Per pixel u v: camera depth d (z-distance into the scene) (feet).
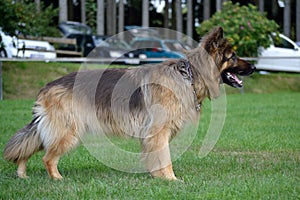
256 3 105.09
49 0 103.86
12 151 26.86
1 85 67.77
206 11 101.60
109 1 100.68
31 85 73.15
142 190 23.45
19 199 21.90
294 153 33.94
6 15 73.26
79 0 110.22
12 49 76.18
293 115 54.60
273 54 90.48
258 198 21.90
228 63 28.63
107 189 23.44
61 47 85.81
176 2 98.37
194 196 22.18
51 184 24.77
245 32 83.20
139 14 113.60
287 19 103.09
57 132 26.61
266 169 28.43
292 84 87.61
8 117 50.62
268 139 39.37
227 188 23.39
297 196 22.06
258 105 64.34
